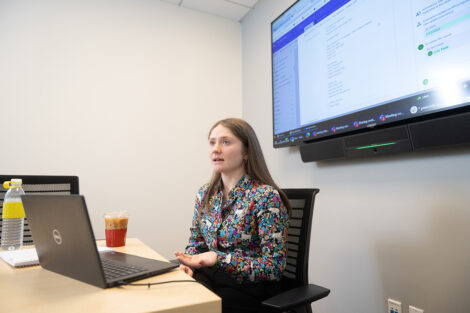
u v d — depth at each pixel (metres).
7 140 2.00
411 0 1.25
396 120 1.29
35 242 0.73
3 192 1.30
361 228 1.55
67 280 0.66
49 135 2.11
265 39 2.49
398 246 1.35
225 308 0.95
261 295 1.02
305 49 1.85
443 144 1.13
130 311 0.49
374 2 1.41
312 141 1.83
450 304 1.15
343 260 1.64
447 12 1.12
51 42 2.17
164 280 0.66
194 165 2.57
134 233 2.30
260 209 1.02
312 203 1.10
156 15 2.56
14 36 2.07
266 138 2.42
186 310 0.52
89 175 2.20
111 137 2.29
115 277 0.64
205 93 2.69
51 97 2.14
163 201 2.42
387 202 1.42
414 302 1.28
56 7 2.21
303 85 1.86
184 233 2.46
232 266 0.87
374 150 1.40
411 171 1.32
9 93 2.02
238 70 2.87
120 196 2.28
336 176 1.72
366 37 1.45
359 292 1.54
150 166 2.40
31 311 0.49
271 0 2.43
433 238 1.22
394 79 1.31
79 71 2.24
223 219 1.11
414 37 1.24
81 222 0.58
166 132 2.49
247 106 2.75
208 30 2.77
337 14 1.62
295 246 1.11
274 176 2.29
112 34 2.38
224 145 1.14
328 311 1.73
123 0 2.44
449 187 1.17
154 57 2.52
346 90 1.55
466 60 1.06
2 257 0.85
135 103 2.41
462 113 1.08
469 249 1.10
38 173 2.06
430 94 1.17
